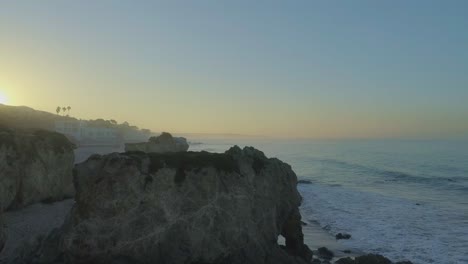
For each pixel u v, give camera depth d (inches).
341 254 1624.0
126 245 1087.6
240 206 1235.2
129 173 1127.0
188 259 1128.8
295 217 1496.1
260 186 1330.0
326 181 4200.3
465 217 2320.4
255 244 1247.5
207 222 1169.4
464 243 1758.1
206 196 1182.3
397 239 1833.2
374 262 1391.5
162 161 1189.1
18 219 1632.6
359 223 2166.6
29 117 7116.1
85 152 4660.4
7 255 1202.6
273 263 1252.5
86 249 1071.0
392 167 5615.2
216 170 1225.4
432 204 2785.4
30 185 1879.9
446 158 7194.9
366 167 5674.2
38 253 1124.5
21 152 1873.8
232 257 1187.9
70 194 2161.7
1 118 5408.5
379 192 3405.5
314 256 1598.2
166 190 1147.3
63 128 6929.1
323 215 2396.7
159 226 1119.0
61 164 2118.6
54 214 1763.0
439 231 1982.0
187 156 1252.5
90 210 1093.8
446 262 1509.6
